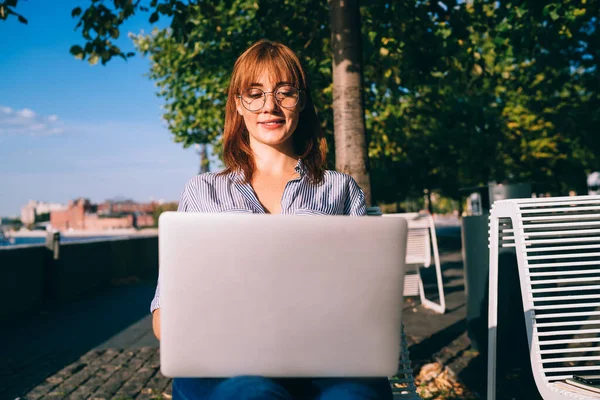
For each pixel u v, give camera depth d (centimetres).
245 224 128
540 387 195
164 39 1298
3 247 670
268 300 131
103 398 365
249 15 865
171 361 133
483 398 329
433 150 1402
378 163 1875
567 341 201
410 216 650
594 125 866
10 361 461
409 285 678
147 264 1285
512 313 375
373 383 150
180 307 130
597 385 186
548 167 1862
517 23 594
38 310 721
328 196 202
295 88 199
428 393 348
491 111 1294
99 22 493
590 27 666
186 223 128
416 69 577
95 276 943
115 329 591
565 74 786
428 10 546
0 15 426
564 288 207
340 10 384
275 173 205
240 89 201
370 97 814
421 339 489
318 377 139
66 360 462
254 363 134
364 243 131
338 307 132
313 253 130
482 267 411
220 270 129
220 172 201
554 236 229
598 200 212
